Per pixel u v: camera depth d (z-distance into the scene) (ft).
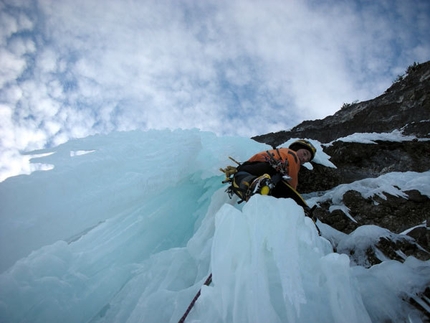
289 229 6.04
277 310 5.21
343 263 5.38
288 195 9.37
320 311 5.12
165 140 11.97
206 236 8.61
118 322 6.70
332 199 12.12
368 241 9.05
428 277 6.04
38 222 7.64
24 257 7.44
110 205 8.89
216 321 5.27
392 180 11.69
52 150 9.28
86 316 7.00
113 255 8.56
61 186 8.29
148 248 9.40
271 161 9.81
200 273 7.48
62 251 7.61
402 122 15.81
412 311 5.52
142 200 10.03
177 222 10.73
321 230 9.91
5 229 7.22
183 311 6.19
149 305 6.49
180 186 11.77
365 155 13.94
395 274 6.17
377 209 11.00
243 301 5.18
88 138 10.44
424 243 8.72
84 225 8.56
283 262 5.40
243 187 8.87
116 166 9.68
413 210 10.54
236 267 5.75
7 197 7.54
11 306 6.18
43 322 6.37
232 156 12.48
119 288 7.79
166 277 7.53
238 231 6.02
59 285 6.90
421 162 12.94
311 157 11.72
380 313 5.56
